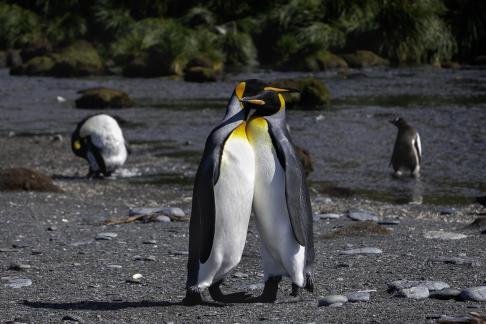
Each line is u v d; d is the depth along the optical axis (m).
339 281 15.12
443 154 38.38
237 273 16.39
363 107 55.25
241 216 12.80
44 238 20.67
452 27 91.31
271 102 13.00
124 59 86.38
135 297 14.27
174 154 39.34
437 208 27.31
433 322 11.23
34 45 88.94
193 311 12.85
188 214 25.09
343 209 26.61
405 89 64.88
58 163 37.56
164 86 71.44
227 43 87.81
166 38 83.44
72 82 75.75
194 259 13.12
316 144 41.47
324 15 91.81
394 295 13.46
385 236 20.41
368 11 89.88
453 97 58.97
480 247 18.48
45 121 51.34
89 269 16.88
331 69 80.88
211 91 67.19
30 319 12.51
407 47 86.62
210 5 99.94
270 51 91.44
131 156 38.94
